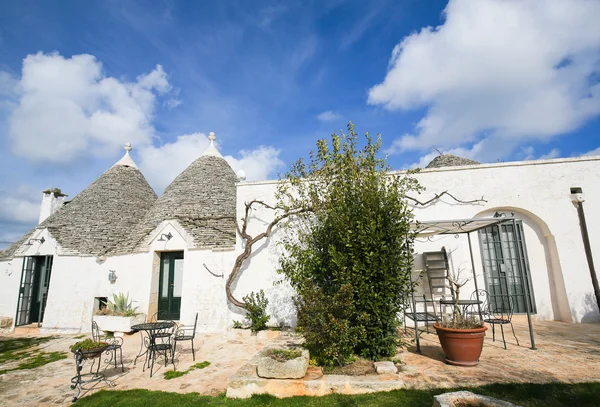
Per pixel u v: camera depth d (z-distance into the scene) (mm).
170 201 15750
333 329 6676
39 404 6266
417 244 11523
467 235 11070
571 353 7250
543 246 11398
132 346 10562
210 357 8750
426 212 11484
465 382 5801
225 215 15383
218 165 18672
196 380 7066
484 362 6781
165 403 5848
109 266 14289
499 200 11391
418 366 6699
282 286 11711
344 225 7375
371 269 7148
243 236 12164
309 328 7094
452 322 7090
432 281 11273
